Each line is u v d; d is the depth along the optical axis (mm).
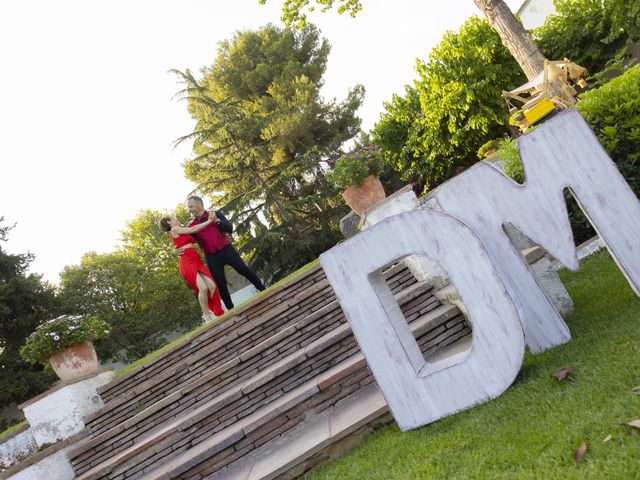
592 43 17219
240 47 37750
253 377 5699
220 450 4551
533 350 3697
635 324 3316
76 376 6773
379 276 3738
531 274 3676
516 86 18953
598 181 3486
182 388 5898
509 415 2939
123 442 5867
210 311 8180
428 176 21516
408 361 3473
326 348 5160
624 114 5797
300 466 3768
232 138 30359
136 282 32406
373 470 3115
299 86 34906
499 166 7066
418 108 21719
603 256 5828
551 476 2131
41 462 5832
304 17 16188
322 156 31031
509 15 13461
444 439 3051
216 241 7969
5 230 28234
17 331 25938
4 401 23906
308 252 29172
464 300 3348
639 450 2006
